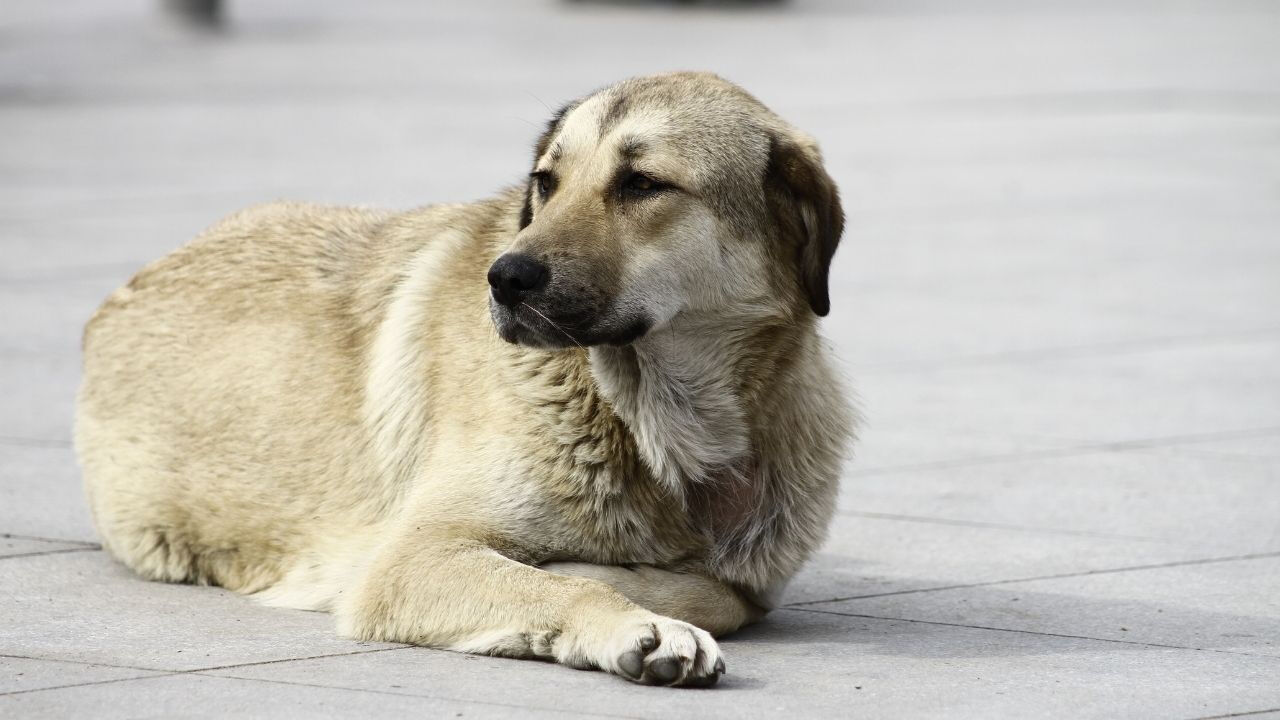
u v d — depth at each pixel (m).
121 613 9.77
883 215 27.42
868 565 11.36
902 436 15.05
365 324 10.66
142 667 8.51
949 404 16.20
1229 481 13.49
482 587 8.87
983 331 19.47
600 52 50.16
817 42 53.81
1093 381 17.12
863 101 40.47
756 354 9.70
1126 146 34.50
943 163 32.50
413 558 9.19
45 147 32.84
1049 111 39.16
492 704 7.94
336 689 8.16
